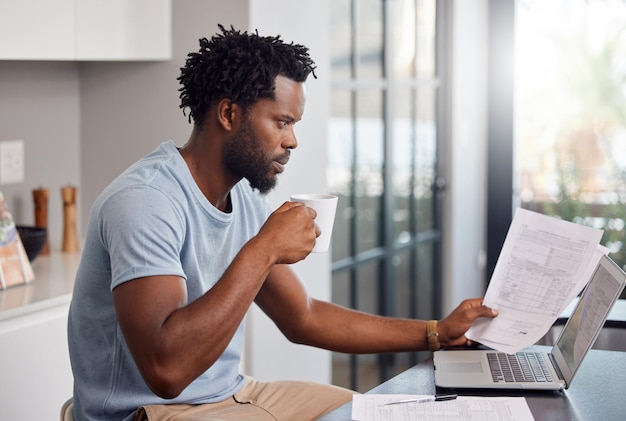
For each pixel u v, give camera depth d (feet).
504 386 5.10
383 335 6.36
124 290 5.07
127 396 5.62
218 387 6.02
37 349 7.30
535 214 6.10
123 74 9.55
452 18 14.89
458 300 15.52
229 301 5.06
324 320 6.50
